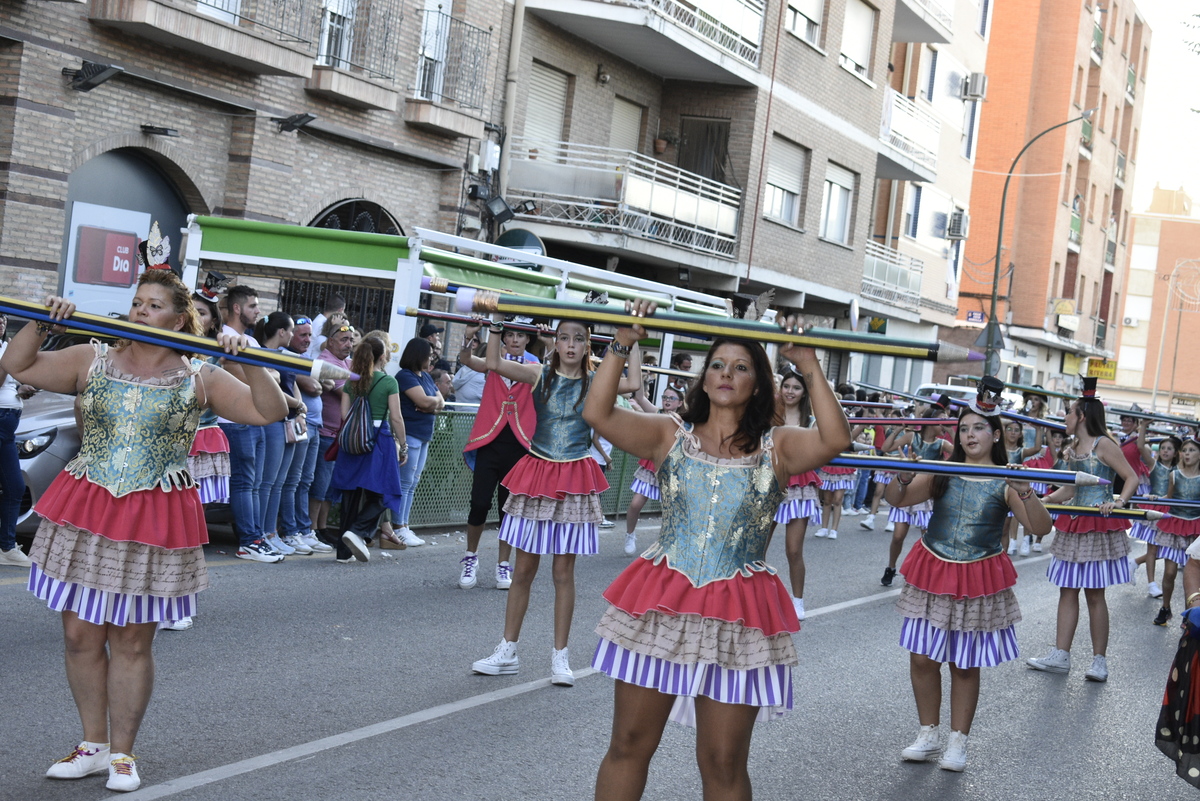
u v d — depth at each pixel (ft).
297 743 17.92
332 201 53.62
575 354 22.71
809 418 32.55
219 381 15.83
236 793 15.67
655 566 13.05
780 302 86.28
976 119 118.32
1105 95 171.53
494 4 61.11
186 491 15.43
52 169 41.01
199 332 15.87
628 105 74.18
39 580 15.02
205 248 36.68
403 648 24.18
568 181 64.80
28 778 15.39
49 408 28.91
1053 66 152.05
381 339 31.99
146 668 15.46
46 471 27.86
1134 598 44.24
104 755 15.74
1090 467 28.94
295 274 38.22
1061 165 151.43
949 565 20.38
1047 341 155.74
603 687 22.82
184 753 16.99
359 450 31.83
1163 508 38.34
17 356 15.08
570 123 68.39
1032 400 48.91
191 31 43.29
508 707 20.93
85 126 42.34
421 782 16.84
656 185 67.26
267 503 32.22
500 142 62.75
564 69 67.26
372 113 54.60
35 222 40.68
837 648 29.09
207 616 25.00
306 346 32.60
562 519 22.54
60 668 20.20
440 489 39.81
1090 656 31.91
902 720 23.16
